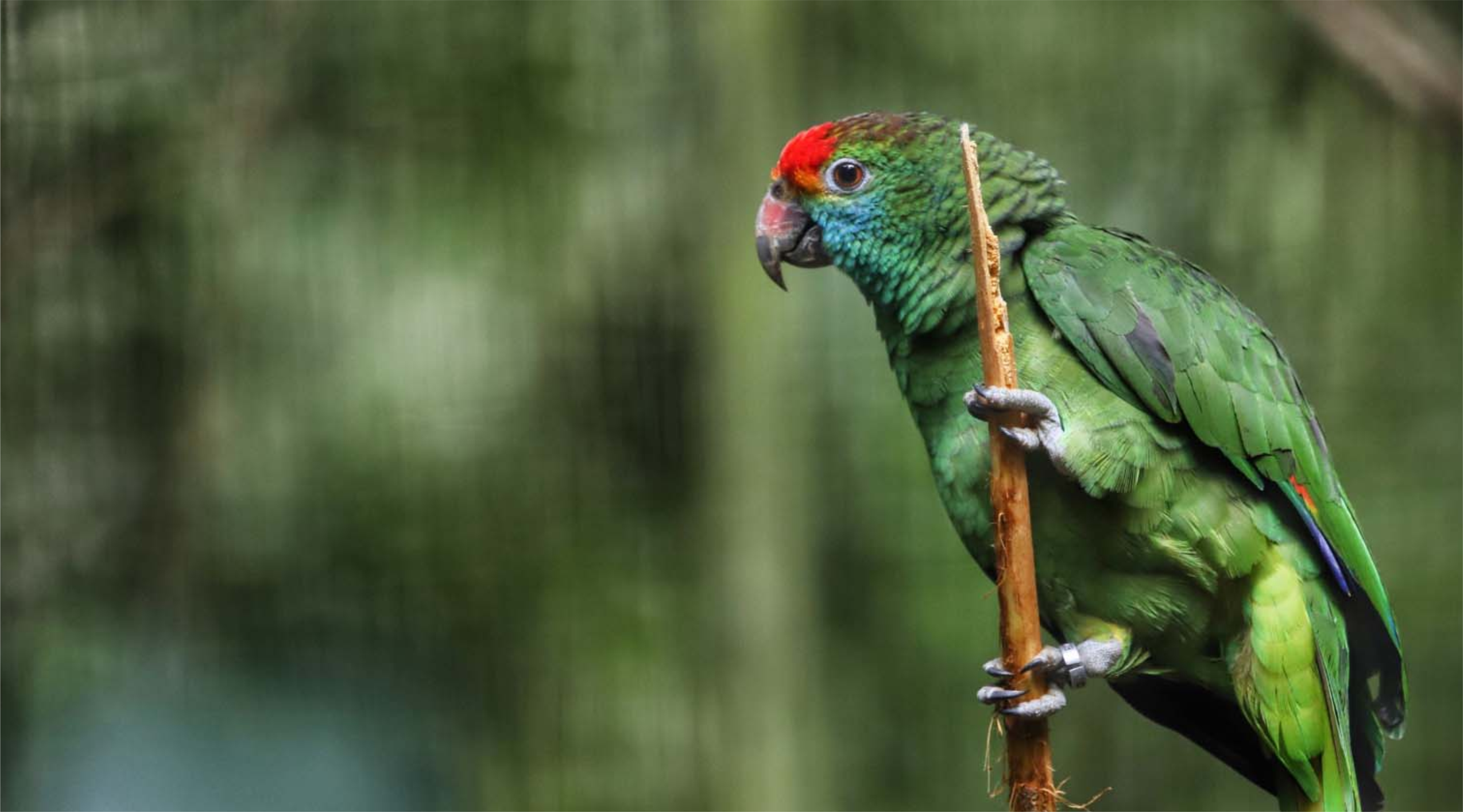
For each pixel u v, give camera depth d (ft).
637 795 35.04
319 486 34.47
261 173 34.50
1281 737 25.50
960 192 26.18
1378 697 26.81
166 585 33.40
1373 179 36.35
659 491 35.94
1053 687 24.63
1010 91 36.65
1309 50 36.29
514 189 35.47
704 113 35.53
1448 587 36.35
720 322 35.40
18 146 33.04
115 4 33.60
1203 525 25.09
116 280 33.68
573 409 35.70
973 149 22.86
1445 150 35.76
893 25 36.73
